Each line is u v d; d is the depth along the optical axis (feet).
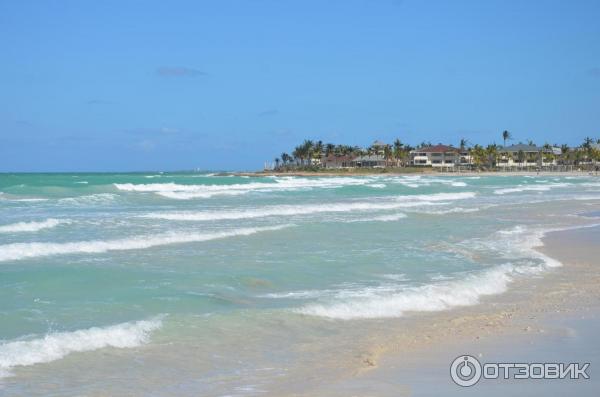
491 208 119.44
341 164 602.03
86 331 31.22
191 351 29.53
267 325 34.19
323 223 84.23
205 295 40.32
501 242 69.67
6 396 23.38
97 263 51.72
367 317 36.55
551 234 79.10
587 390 23.70
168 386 24.86
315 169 574.56
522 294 43.91
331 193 170.19
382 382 24.97
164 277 46.24
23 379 25.22
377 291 42.68
